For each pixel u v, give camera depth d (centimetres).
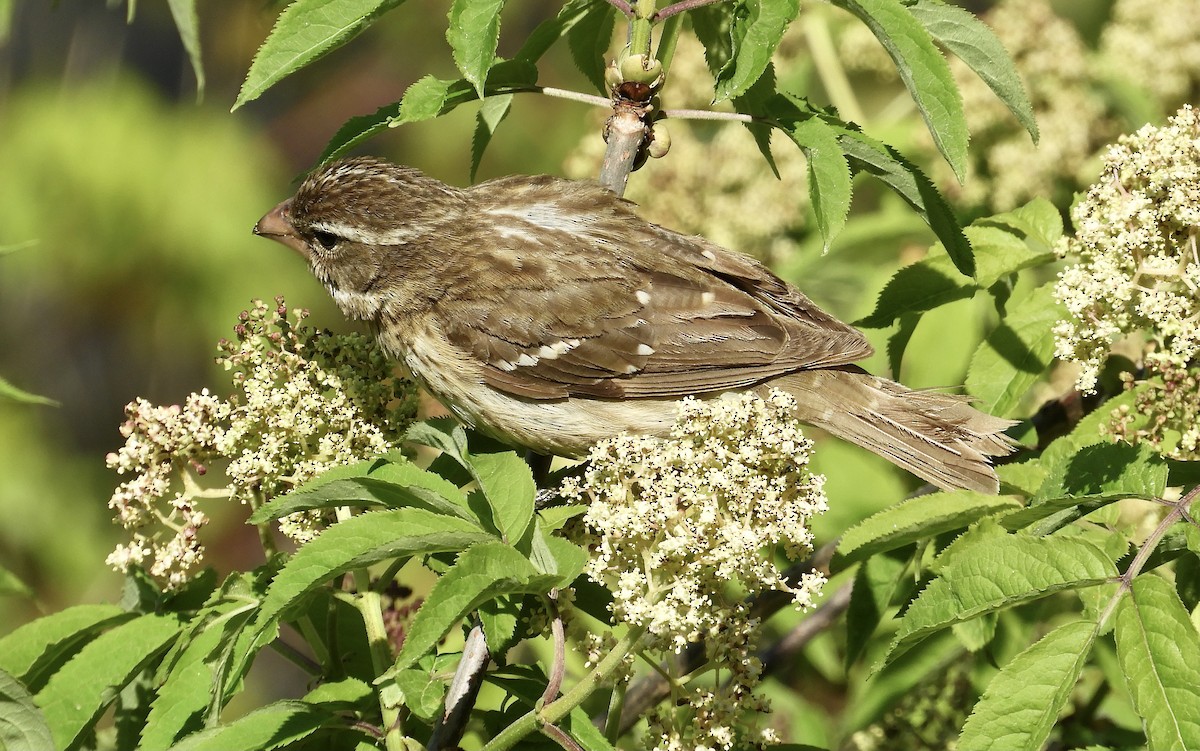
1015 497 789
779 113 782
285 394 728
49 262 1911
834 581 1057
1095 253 757
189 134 1981
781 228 1327
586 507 719
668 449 644
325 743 726
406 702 619
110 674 695
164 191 1931
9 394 862
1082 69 1226
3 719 666
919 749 1036
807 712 1060
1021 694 568
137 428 725
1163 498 620
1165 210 735
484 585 571
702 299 958
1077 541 591
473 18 696
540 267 959
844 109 1316
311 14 732
